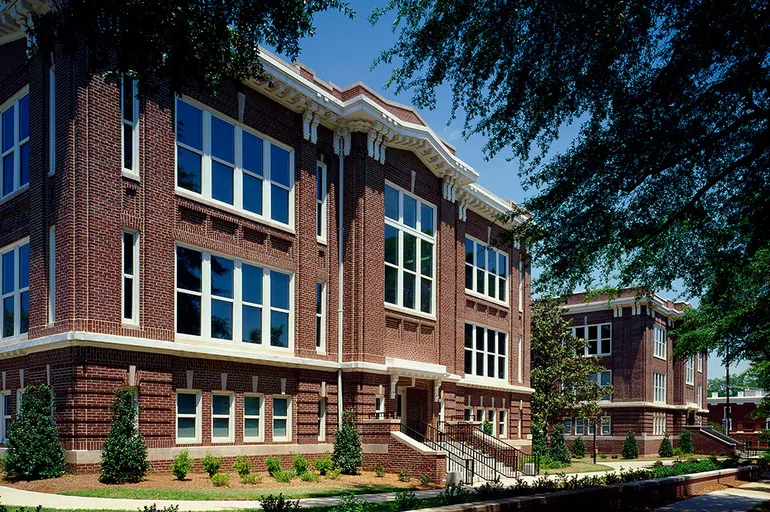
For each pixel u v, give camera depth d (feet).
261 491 52.19
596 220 47.29
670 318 198.70
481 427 99.60
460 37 45.16
